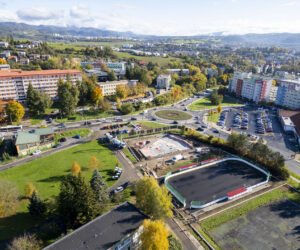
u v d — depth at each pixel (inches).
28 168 3718.0
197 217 2743.6
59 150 4384.8
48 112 6309.1
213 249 2310.5
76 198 2315.5
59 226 2487.7
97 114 6486.2
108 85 7834.6
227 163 4062.5
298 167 4097.0
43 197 2962.6
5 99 6353.3
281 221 2743.6
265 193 3238.2
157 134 5378.9
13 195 2704.2
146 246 1930.4
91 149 4451.3
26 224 2512.3
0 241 2267.5
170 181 3467.0
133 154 4330.7
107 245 1894.7
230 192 3152.1
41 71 7175.2
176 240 2331.4
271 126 6102.4
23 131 4446.4
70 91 6535.4
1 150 4252.0
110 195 3053.6
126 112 6692.9
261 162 3959.2
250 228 2618.1
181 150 4569.4
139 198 2534.5
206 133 5615.2
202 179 3550.7
